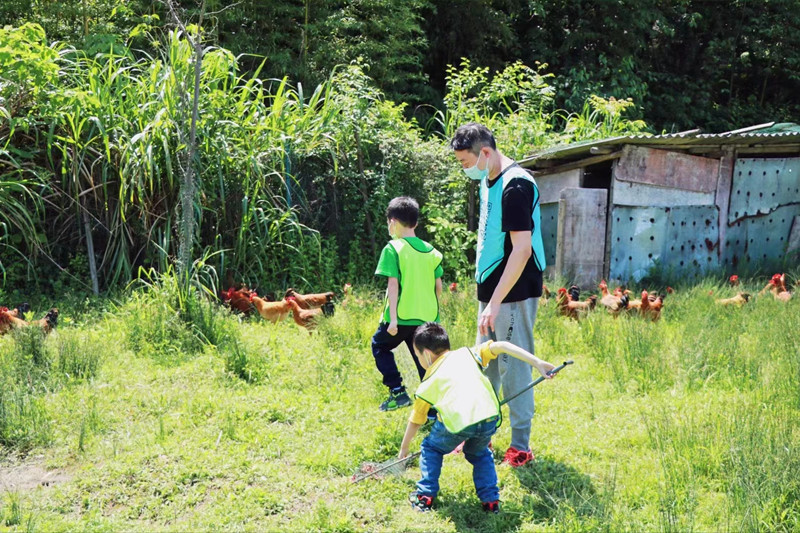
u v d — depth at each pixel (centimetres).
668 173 1096
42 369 608
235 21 1504
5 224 832
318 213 1016
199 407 552
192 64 895
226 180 938
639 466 468
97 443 497
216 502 427
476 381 416
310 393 592
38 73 852
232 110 980
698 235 1135
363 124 1071
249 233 927
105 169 869
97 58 1065
